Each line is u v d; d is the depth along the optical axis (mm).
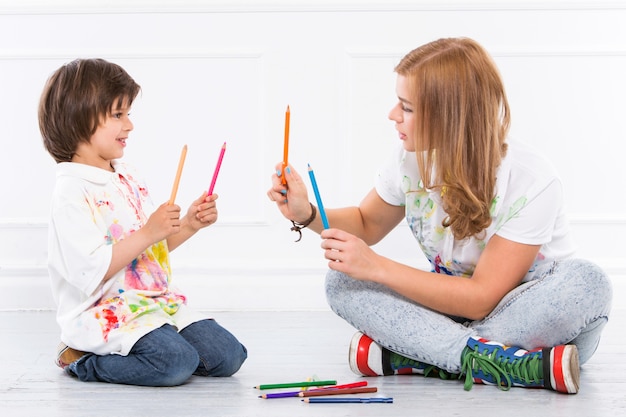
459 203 1898
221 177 3014
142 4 2959
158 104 2994
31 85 2982
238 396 1864
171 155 3004
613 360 2225
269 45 2992
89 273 1968
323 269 3035
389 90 3004
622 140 3010
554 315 1876
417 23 2988
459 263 2033
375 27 2988
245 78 2996
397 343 1962
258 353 2324
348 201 3020
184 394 1886
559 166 3018
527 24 2982
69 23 2975
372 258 1896
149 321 2004
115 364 1977
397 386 1934
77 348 2025
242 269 3020
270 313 2967
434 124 1888
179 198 3010
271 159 3018
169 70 2990
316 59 2996
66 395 1890
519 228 1899
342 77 2996
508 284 1914
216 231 3029
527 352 1880
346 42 2994
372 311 1960
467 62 1886
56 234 2008
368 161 3018
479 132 1881
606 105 3004
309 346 2412
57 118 2053
